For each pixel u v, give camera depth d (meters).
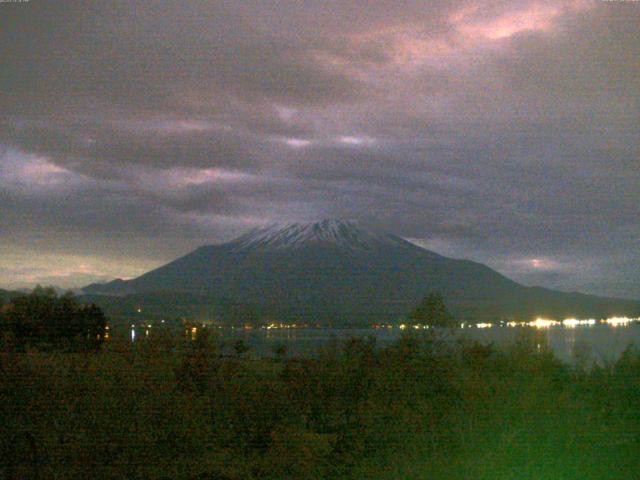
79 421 10.00
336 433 12.37
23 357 11.88
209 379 12.74
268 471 10.93
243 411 12.20
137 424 10.15
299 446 11.08
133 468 9.91
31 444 9.73
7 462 9.64
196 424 10.61
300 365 13.99
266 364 14.35
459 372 13.06
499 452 11.35
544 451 11.70
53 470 9.48
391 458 11.19
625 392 14.57
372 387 13.42
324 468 10.99
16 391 10.28
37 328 19.52
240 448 11.62
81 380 10.76
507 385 12.31
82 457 9.68
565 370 15.02
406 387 13.02
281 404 12.62
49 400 10.23
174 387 11.27
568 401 12.75
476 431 11.64
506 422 11.77
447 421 11.86
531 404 11.97
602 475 10.58
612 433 13.23
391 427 11.66
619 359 15.45
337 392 13.65
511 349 14.11
